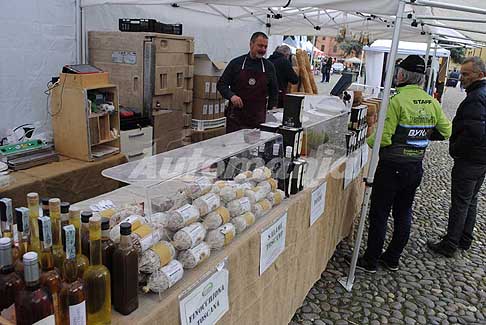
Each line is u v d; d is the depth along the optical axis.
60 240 1.07
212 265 1.43
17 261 1.03
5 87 3.16
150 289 1.22
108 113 3.13
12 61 3.18
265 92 3.78
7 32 3.10
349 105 3.29
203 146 2.09
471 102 3.10
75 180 2.84
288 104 2.30
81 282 0.99
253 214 1.79
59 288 0.98
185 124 4.26
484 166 3.32
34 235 1.08
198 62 4.54
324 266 2.88
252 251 1.71
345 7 2.76
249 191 1.84
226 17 5.48
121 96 3.80
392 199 2.97
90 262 1.06
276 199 2.00
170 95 3.95
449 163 7.26
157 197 1.49
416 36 5.86
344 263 3.27
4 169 2.59
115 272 1.10
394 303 2.79
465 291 3.01
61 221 1.07
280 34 6.62
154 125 3.77
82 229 1.10
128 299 1.12
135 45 3.64
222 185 1.73
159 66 3.71
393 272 3.21
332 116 2.88
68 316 0.98
